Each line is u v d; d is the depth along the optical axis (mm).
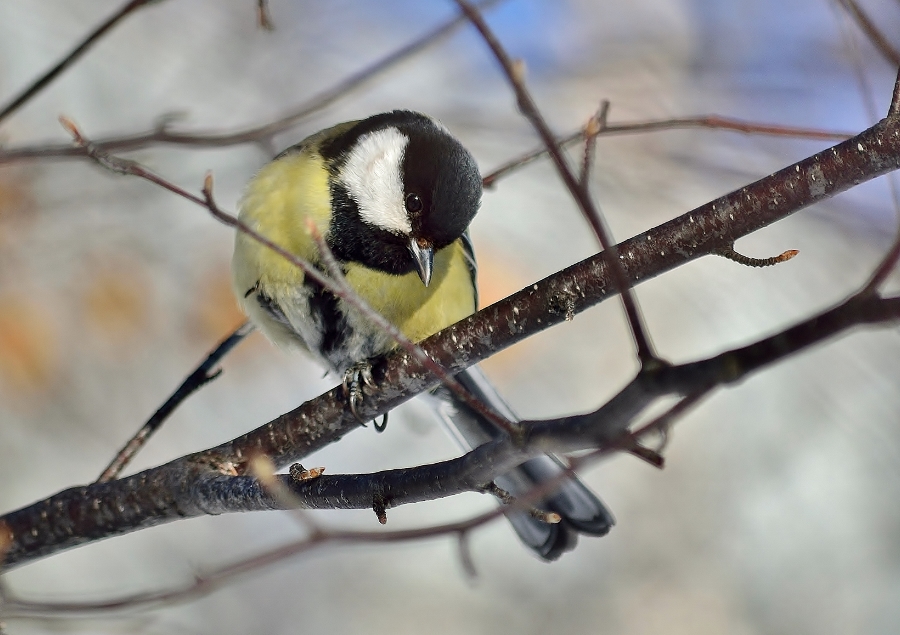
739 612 11391
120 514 5668
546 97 11328
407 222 7055
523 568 11594
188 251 11305
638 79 11367
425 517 11508
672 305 12188
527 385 12039
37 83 5625
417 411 8531
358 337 7117
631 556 11680
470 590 11375
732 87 11016
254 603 10914
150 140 6430
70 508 5730
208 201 4312
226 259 11383
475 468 4418
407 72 11195
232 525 11172
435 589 11367
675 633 11305
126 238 11016
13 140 10312
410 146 7172
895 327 2914
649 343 3326
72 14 11492
